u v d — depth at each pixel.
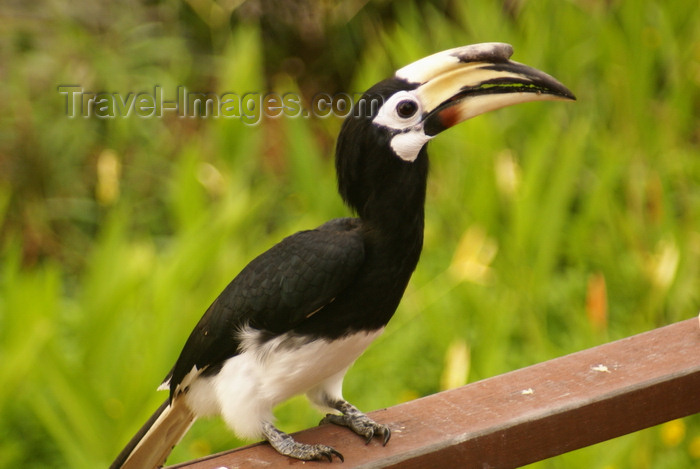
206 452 6.15
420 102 3.82
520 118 8.95
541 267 7.32
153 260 7.25
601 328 6.51
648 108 8.98
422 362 7.16
